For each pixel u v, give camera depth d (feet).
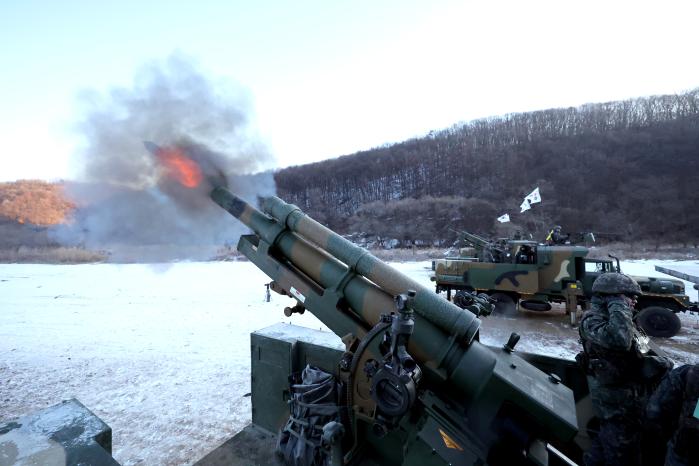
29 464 5.42
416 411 7.38
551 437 6.64
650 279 30.07
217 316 33.58
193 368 20.99
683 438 6.61
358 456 8.57
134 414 15.70
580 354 10.01
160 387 18.45
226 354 23.31
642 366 8.78
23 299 41.98
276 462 11.56
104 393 17.81
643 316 28.12
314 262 10.20
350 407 8.45
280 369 12.53
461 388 7.38
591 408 10.15
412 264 77.30
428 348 7.74
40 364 21.76
